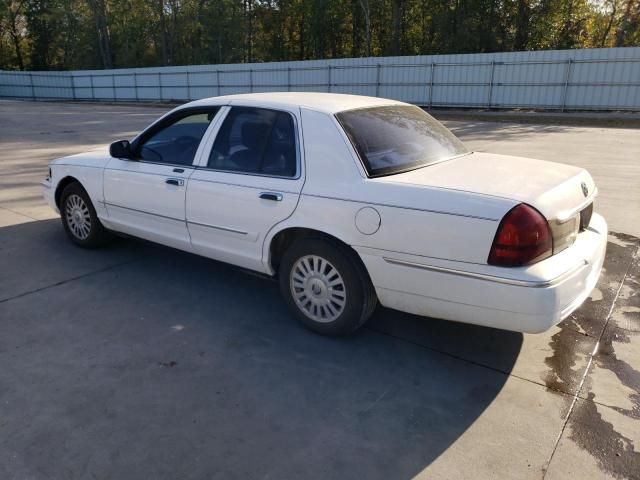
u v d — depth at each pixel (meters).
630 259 5.08
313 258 3.49
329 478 2.33
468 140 14.03
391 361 3.30
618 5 38.00
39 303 4.03
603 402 2.89
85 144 13.37
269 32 54.09
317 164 3.42
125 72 38.31
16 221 6.21
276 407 2.83
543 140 13.99
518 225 2.75
